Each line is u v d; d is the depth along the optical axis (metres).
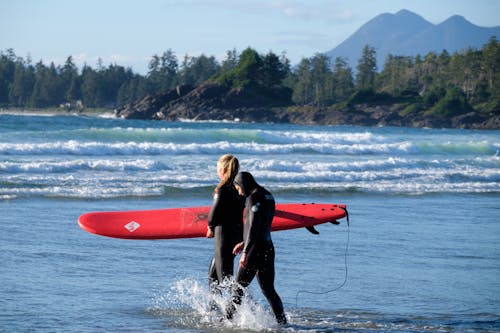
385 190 38.16
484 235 24.55
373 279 16.69
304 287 15.67
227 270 13.05
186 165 43.50
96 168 39.59
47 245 19.41
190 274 16.80
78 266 16.95
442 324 13.03
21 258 17.42
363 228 24.86
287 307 14.05
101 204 28.44
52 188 31.45
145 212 14.86
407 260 19.25
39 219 24.00
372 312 13.80
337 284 16.05
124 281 15.74
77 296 14.20
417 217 28.70
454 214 30.33
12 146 45.47
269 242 12.80
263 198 12.60
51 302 13.59
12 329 11.70
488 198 37.75
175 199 30.86
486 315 13.77
